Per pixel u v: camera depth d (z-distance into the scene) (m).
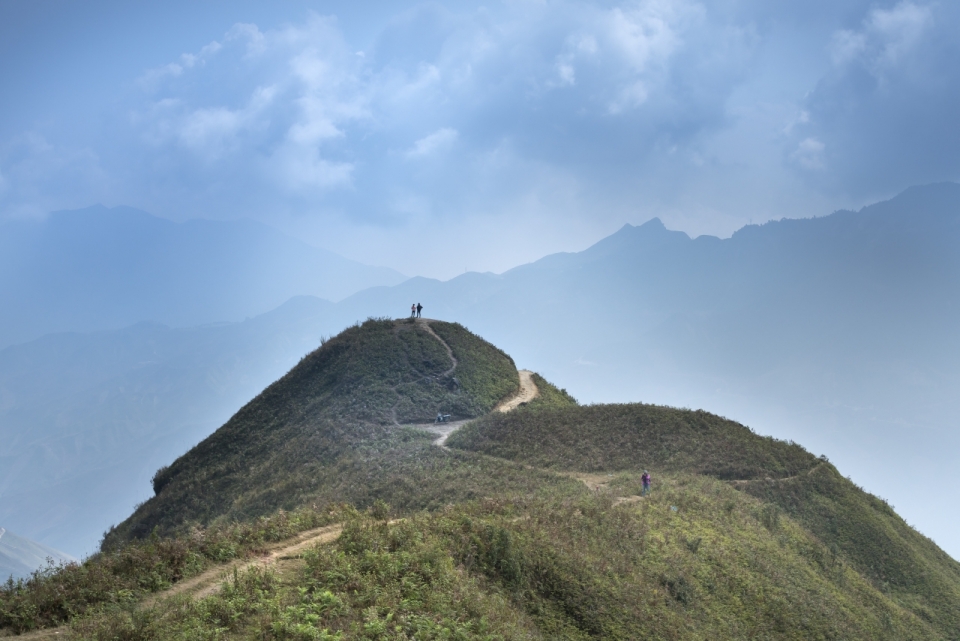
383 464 54.94
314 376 83.62
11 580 19.12
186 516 59.47
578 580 26.27
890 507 59.25
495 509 31.69
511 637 19.94
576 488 43.88
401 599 19.77
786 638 30.58
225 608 17.38
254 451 70.12
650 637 24.88
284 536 24.56
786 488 53.66
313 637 16.53
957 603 45.94
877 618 37.88
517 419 62.12
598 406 67.75
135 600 18.31
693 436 58.94
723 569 33.84
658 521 36.75
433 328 96.19
